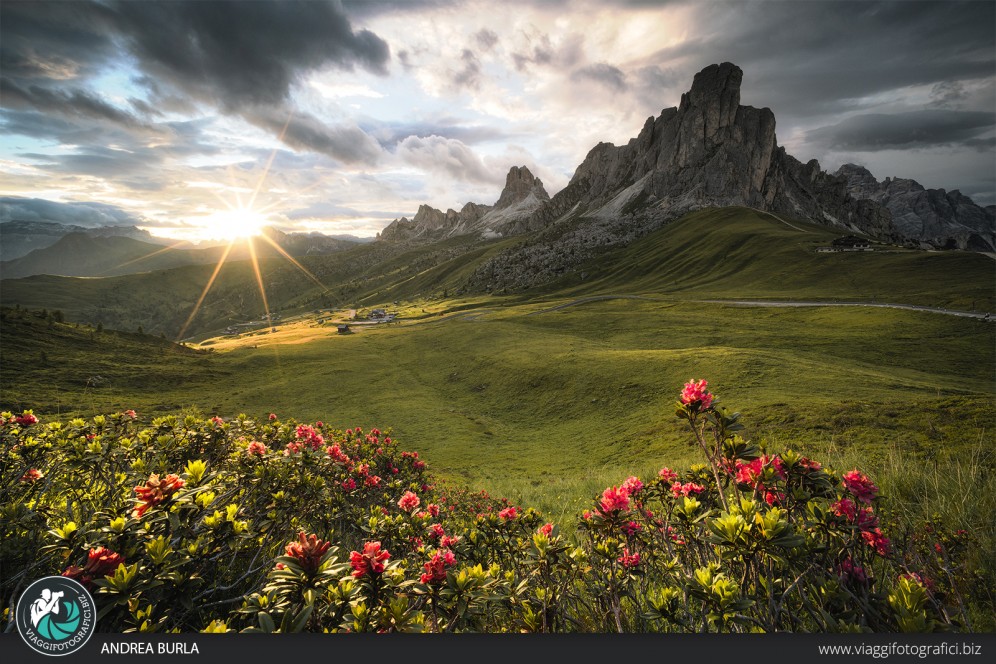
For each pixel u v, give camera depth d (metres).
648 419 48.00
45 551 2.94
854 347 76.62
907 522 4.57
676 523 3.54
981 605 2.98
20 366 77.44
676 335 98.06
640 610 3.02
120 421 5.98
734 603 2.06
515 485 27.77
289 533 4.55
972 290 103.50
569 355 81.31
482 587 2.69
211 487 4.20
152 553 2.59
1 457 4.42
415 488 10.68
